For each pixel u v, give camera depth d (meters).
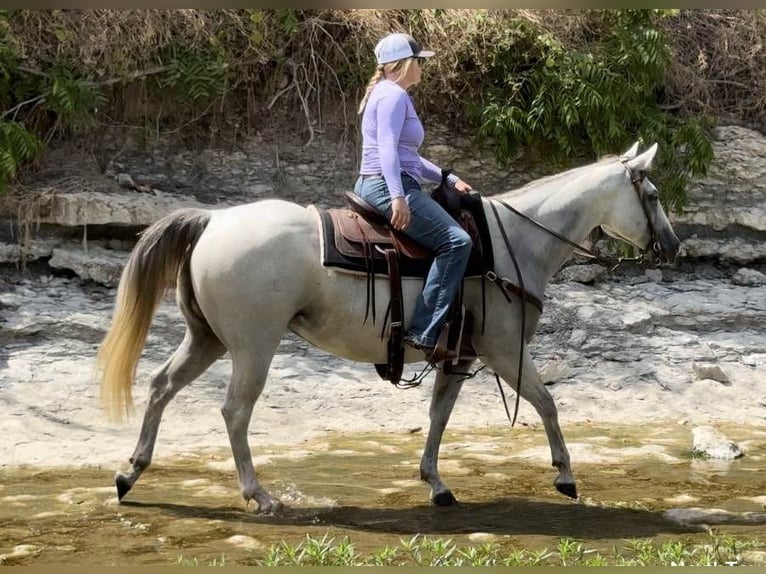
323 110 13.09
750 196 13.88
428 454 7.35
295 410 9.74
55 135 12.21
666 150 13.11
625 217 7.59
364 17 12.91
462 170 13.32
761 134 14.66
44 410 8.99
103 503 6.95
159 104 12.49
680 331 12.12
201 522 6.54
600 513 7.00
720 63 14.70
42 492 7.21
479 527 6.61
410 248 6.85
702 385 11.02
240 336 6.61
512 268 7.18
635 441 9.40
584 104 12.73
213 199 12.44
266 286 6.57
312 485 7.62
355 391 10.19
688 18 14.67
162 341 10.49
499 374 7.24
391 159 6.64
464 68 13.29
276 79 12.95
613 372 11.18
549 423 7.17
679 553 5.82
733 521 6.79
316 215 6.86
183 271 6.89
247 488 6.79
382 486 7.66
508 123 12.80
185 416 9.32
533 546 6.18
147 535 6.22
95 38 11.81
